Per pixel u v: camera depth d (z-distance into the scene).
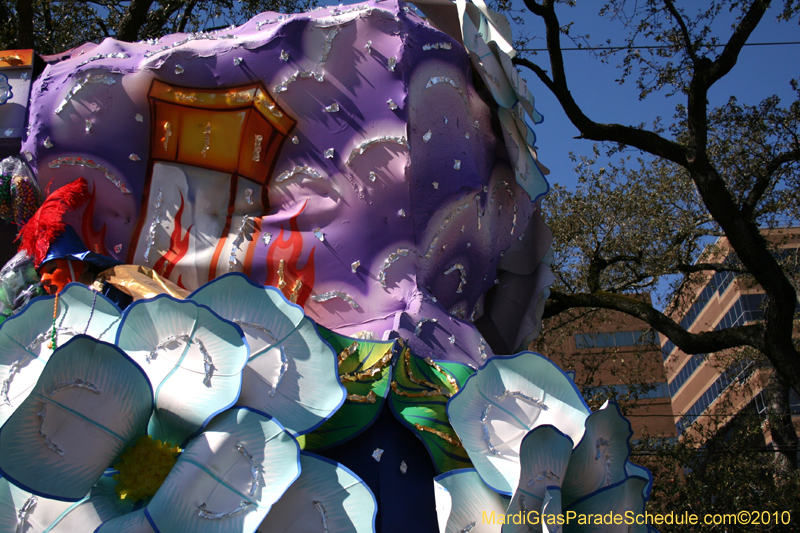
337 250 3.45
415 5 4.08
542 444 2.73
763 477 11.29
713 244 12.34
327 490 2.59
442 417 3.01
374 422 2.95
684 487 10.95
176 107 3.57
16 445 2.33
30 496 2.55
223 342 2.71
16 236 3.85
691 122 8.07
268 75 3.53
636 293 12.45
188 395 2.63
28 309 2.73
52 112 3.62
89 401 2.48
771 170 10.16
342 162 3.47
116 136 3.60
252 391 2.72
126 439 2.58
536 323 4.49
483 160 3.88
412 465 2.88
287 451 2.51
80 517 2.52
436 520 2.76
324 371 2.79
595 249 11.62
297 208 3.51
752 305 27.33
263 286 2.90
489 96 4.06
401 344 3.18
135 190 3.61
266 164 3.55
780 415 12.23
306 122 3.52
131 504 2.59
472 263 3.87
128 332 2.71
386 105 3.46
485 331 4.59
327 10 3.64
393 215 3.46
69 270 3.44
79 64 3.65
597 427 2.98
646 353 13.43
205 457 2.49
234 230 3.54
